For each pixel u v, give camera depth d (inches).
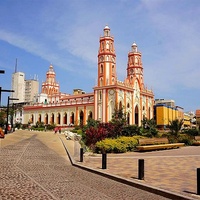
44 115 3710.6
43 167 525.0
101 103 2839.6
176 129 1397.6
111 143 811.4
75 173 473.1
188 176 426.0
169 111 3449.8
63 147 1038.4
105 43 2938.0
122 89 2812.5
